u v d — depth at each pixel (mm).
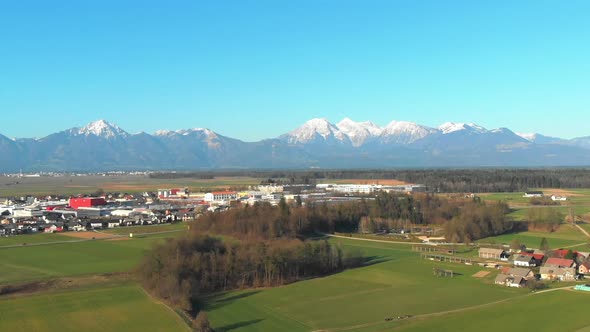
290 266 146125
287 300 125375
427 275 149625
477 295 127250
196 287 129875
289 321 109812
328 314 114188
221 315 114250
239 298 127438
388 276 148625
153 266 134750
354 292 132125
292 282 143375
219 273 137000
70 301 119750
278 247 152750
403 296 127750
